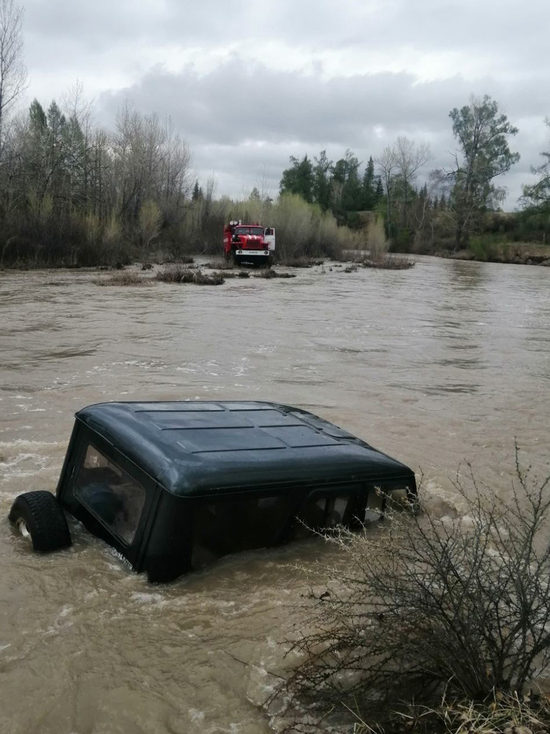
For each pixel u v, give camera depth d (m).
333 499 4.61
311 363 12.40
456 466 6.94
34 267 37.25
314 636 3.33
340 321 18.86
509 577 3.21
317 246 59.12
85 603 3.86
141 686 3.19
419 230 94.38
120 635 3.58
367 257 59.34
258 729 2.95
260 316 19.06
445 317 21.23
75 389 9.48
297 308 21.59
